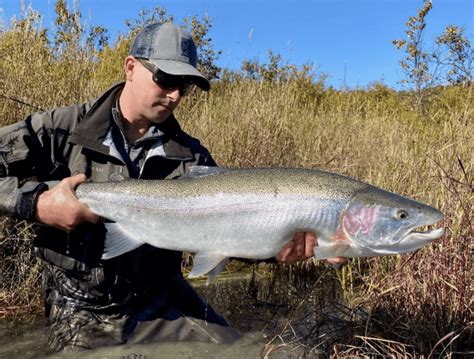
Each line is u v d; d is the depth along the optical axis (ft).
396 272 3.97
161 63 3.39
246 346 3.57
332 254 3.08
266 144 6.66
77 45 6.86
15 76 5.80
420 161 5.48
